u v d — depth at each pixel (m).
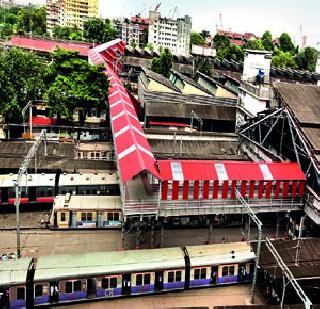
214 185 57.56
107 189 69.94
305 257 51.81
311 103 74.00
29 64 94.12
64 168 73.88
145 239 61.44
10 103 90.50
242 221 68.06
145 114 108.44
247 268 52.66
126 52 192.00
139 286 49.47
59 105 92.81
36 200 67.81
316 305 42.78
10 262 47.41
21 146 80.88
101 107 98.56
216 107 110.31
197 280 51.34
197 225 66.19
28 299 46.03
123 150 62.56
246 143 83.56
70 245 58.78
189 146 85.44
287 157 71.25
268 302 50.19
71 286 47.06
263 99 94.06
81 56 154.50
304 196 61.34
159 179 53.84
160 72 165.50
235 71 170.88
